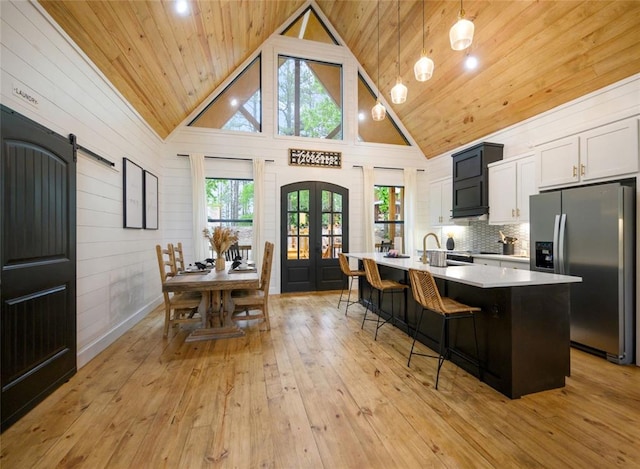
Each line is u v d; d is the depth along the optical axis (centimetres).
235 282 295
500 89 411
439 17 393
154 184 450
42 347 203
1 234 171
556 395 209
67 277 231
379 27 482
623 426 175
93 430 172
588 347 278
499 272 252
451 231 589
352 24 527
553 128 389
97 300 286
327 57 574
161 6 284
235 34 429
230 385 223
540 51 340
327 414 187
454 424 178
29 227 193
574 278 218
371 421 181
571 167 304
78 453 154
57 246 220
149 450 157
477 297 238
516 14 327
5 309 173
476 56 392
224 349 292
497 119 455
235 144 530
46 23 216
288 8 512
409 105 555
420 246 629
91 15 240
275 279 550
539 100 390
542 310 214
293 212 559
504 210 427
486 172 460
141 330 348
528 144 425
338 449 158
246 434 169
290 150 555
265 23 489
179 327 355
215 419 182
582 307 280
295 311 433
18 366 182
